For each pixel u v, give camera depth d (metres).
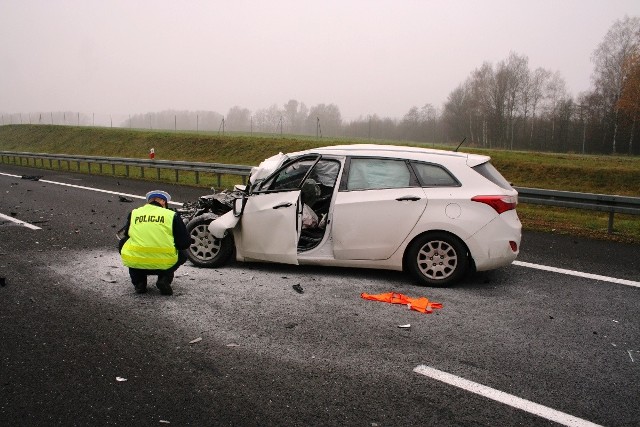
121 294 5.84
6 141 54.69
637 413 3.55
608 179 23.86
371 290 6.02
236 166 17.05
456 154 6.36
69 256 7.60
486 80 76.75
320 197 7.06
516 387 3.87
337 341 4.62
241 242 6.70
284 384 3.87
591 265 7.40
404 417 3.46
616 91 63.41
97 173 23.73
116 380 3.91
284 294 5.85
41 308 5.39
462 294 5.95
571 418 3.48
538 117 73.69
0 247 8.17
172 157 37.59
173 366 4.14
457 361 4.27
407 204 6.09
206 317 5.16
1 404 3.57
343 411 3.52
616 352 4.50
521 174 25.36
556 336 4.81
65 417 3.43
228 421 3.40
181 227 5.73
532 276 6.77
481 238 5.96
